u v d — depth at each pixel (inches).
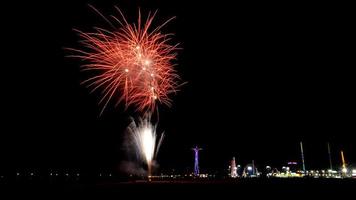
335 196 1160.2
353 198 1120.8
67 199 1079.6
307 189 1294.3
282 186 1380.4
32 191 1199.6
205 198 1147.3
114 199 1101.7
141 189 1300.4
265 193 1233.4
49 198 1082.1
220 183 1567.4
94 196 1141.7
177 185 1416.1
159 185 1419.8
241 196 1182.9
